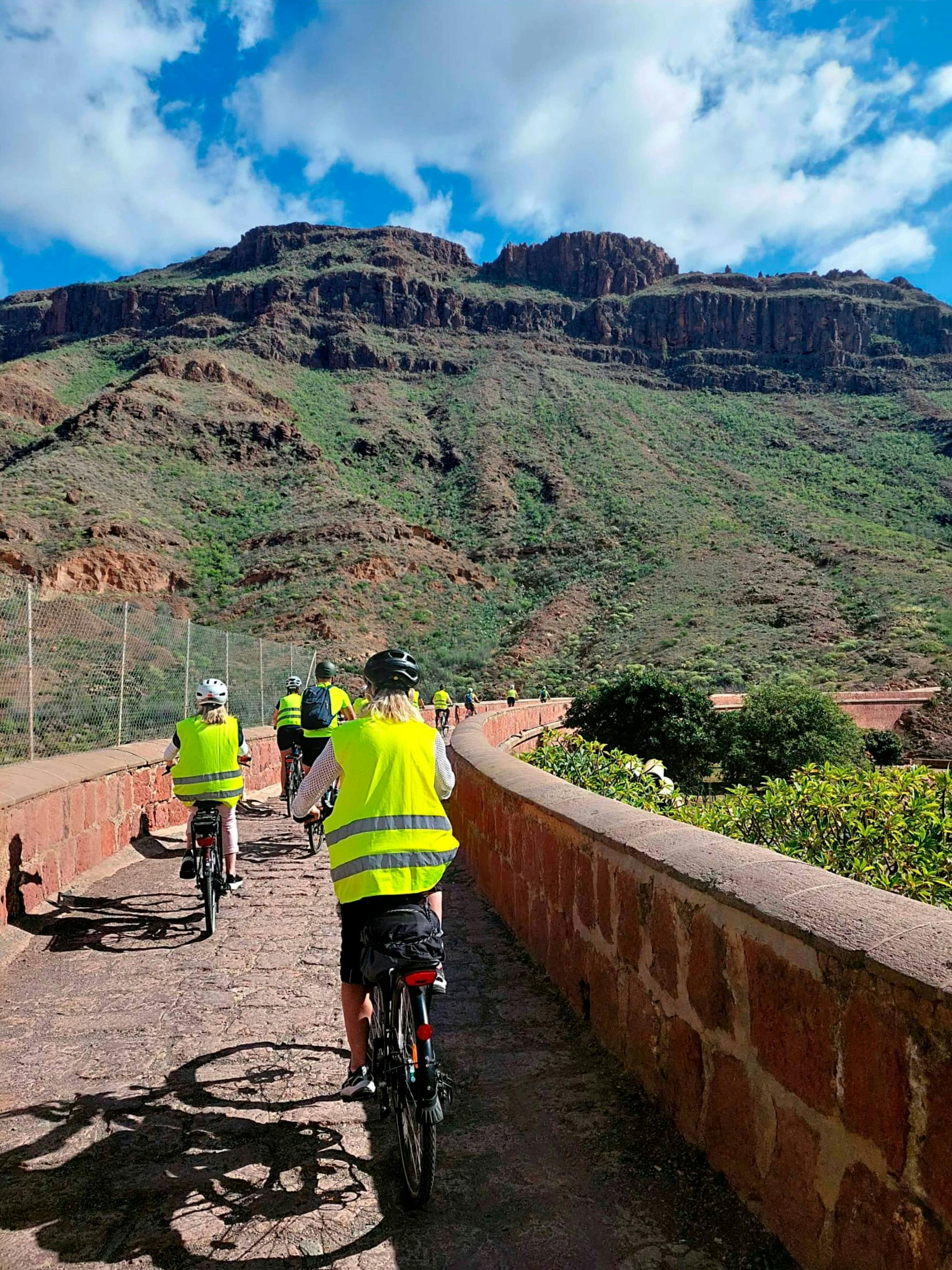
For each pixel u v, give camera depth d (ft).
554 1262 8.50
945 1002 6.36
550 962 16.19
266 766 50.06
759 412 481.87
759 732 95.66
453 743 30.45
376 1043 10.32
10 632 24.35
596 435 391.65
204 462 309.63
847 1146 7.44
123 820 28.07
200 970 17.47
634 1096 11.52
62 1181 10.03
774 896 8.82
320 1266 8.54
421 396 468.34
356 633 202.59
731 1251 8.42
